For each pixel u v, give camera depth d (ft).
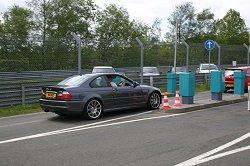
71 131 28.07
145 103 39.04
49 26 152.97
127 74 64.69
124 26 177.27
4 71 51.90
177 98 39.81
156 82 66.69
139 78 63.16
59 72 54.65
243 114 36.60
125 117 34.81
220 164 18.92
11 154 21.26
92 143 23.81
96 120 33.42
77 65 56.18
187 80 41.50
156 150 21.81
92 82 34.81
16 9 164.86
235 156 20.45
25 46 53.01
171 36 208.13
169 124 30.71
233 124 30.68
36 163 19.38
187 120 32.78
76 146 23.03
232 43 227.20
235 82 52.90
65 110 32.76
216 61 95.04
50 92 33.99
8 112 39.47
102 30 169.37
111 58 62.39
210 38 226.58
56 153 21.35
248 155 20.66
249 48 96.37
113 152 21.44
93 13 164.96
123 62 64.23
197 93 62.23
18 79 52.60
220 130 27.99
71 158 20.25
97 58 60.29
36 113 39.47
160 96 41.01
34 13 152.66
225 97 49.70
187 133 26.84
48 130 28.68
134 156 20.52
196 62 86.99
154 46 72.43
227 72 64.39
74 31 156.35
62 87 33.32
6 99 42.14
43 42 53.57
